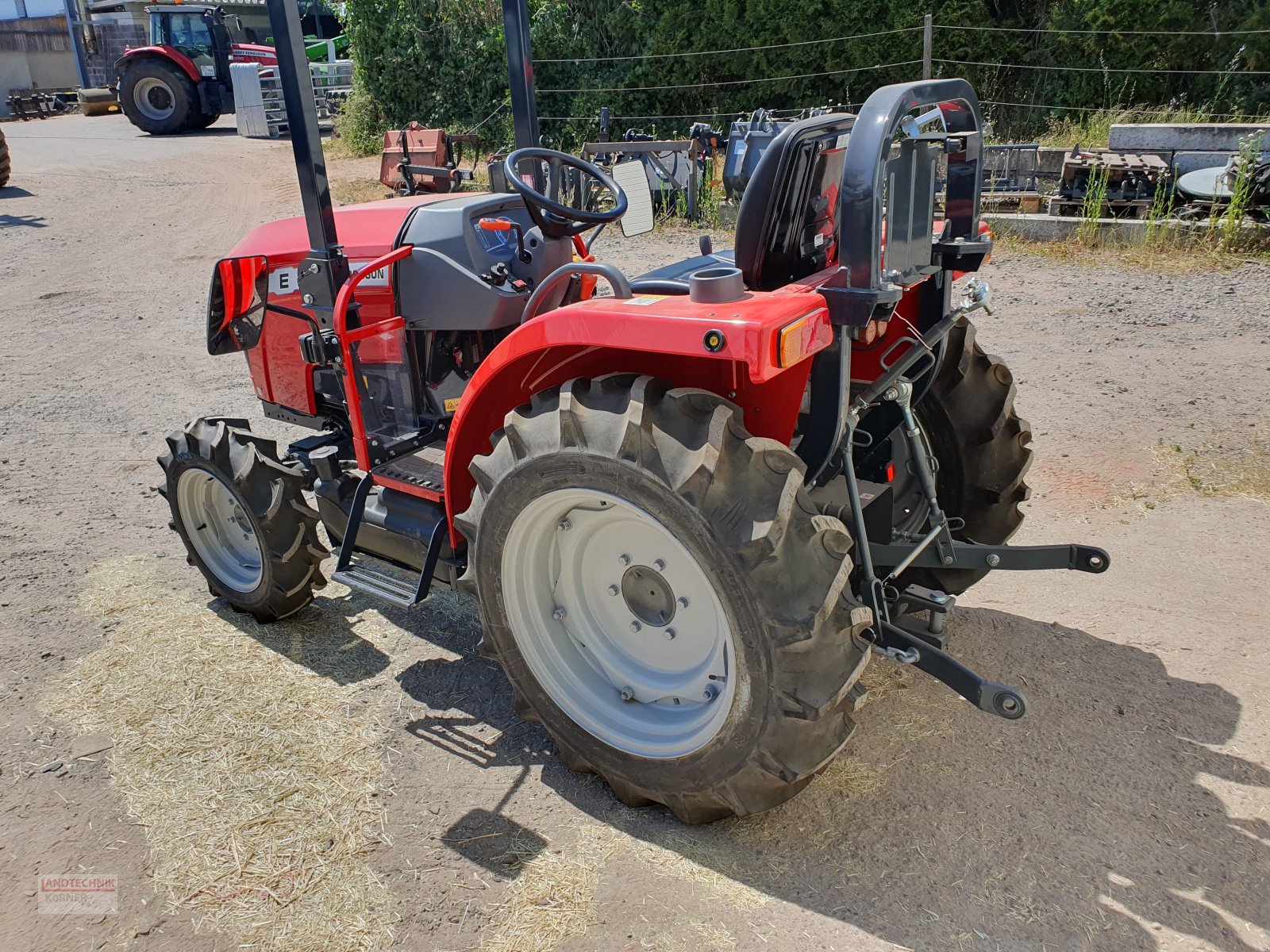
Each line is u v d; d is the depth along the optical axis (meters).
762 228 2.31
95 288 8.80
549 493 2.23
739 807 2.20
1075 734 2.64
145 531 4.17
